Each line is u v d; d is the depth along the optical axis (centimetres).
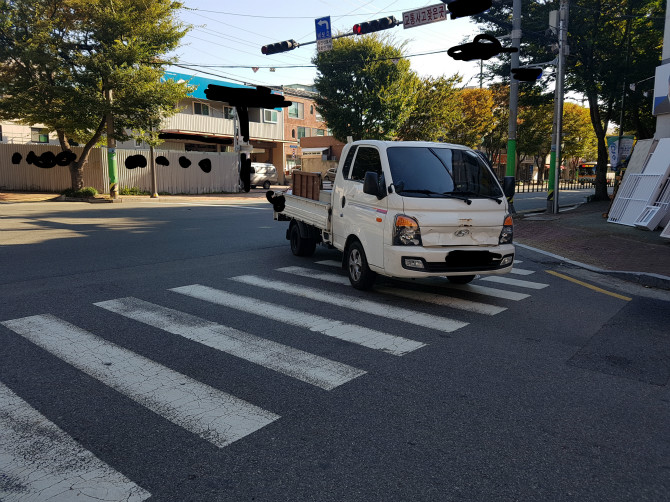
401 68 3288
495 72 2675
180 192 2953
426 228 618
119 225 1407
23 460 290
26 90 2127
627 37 2458
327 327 545
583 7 2358
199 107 3322
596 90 2514
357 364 444
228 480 275
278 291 699
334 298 666
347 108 3328
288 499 259
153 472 281
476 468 289
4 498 255
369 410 359
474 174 689
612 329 562
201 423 337
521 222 1666
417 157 679
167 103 2286
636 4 2350
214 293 682
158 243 1101
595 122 2594
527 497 264
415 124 3731
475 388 399
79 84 2136
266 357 456
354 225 704
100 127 2297
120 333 514
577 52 2414
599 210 2034
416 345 495
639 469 292
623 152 2278
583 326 572
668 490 273
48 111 2147
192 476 278
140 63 2245
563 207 2358
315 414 352
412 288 732
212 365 436
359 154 733
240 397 376
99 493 261
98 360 442
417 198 624
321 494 264
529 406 370
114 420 339
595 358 470
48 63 2042
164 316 575
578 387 405
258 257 959
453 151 706
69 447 305
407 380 412
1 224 1370
